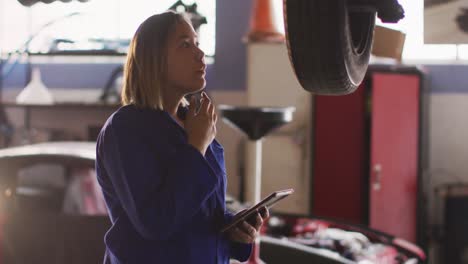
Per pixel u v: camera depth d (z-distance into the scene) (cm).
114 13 593
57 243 301
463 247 496
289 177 507
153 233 137
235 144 577
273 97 499
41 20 600
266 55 497
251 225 160
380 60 526
